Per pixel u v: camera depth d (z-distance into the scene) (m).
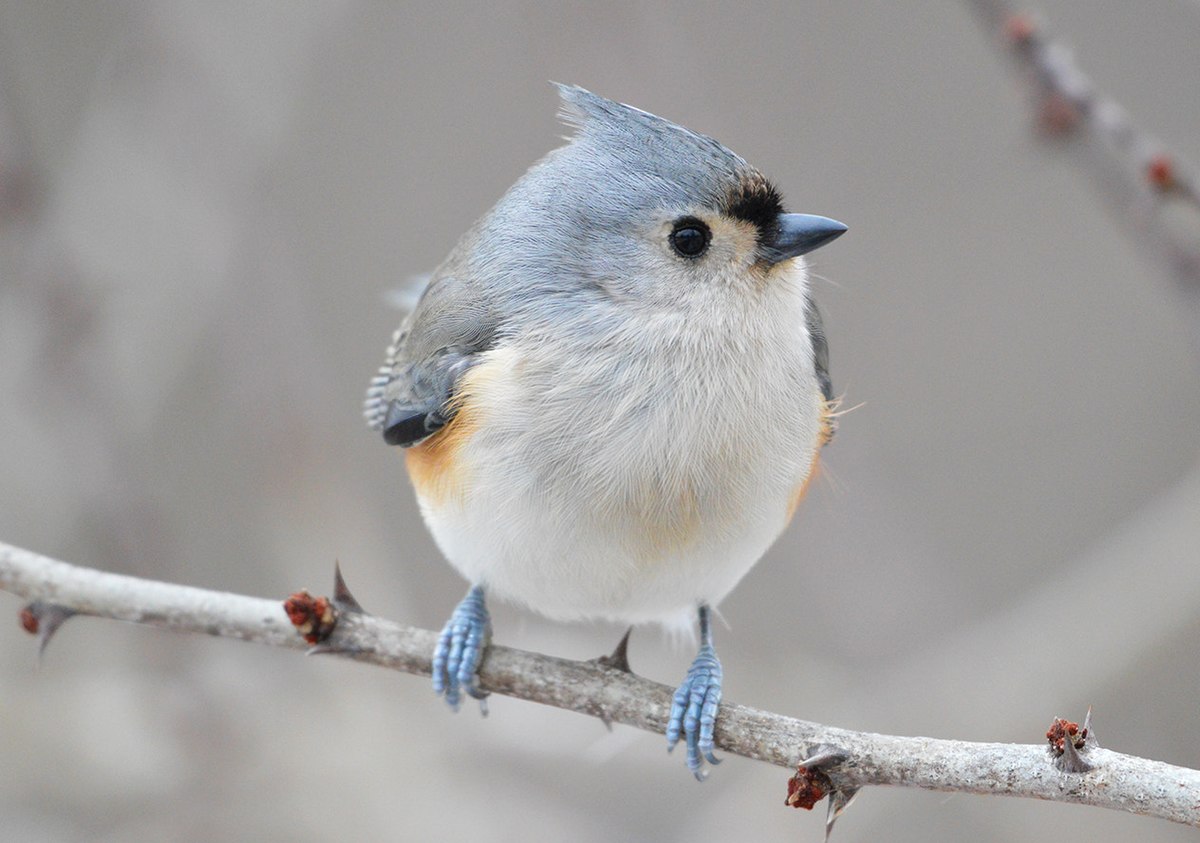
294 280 12.78
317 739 11.16
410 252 14.82
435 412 7.85
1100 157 9.23
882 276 14.90
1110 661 11.38
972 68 14.97
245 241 11.95
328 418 12.12
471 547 7.79
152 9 11.56
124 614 7.40
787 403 7.61
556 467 7.40
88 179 11.52
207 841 10.79
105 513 11.30
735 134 14.56
